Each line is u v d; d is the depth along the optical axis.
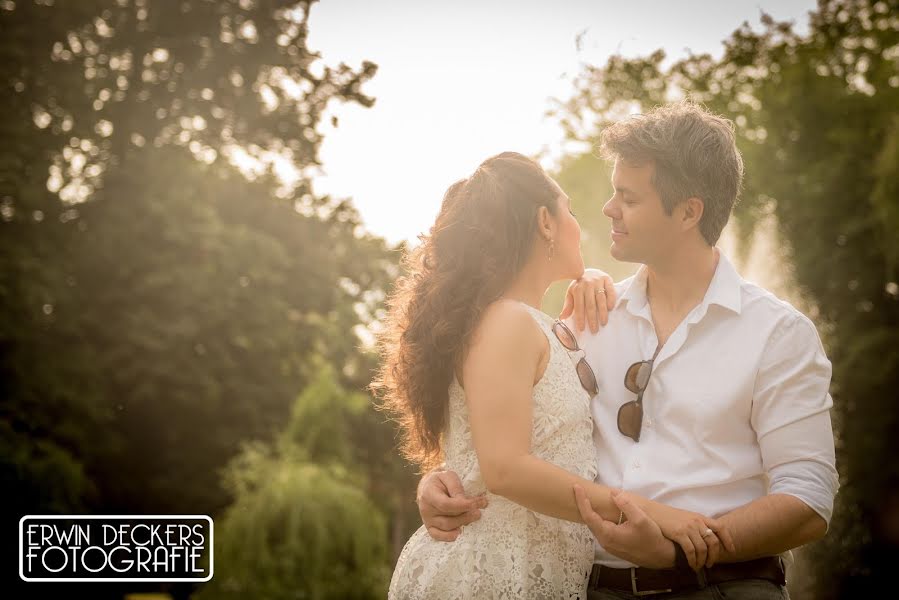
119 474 17.56
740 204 17.59
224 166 19.30
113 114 17.38
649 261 2.46
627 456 2.39
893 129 15.87
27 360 15.36
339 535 11.73
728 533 2.09
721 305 2.34
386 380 2.59
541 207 2.38
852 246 17.17
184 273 16.77
